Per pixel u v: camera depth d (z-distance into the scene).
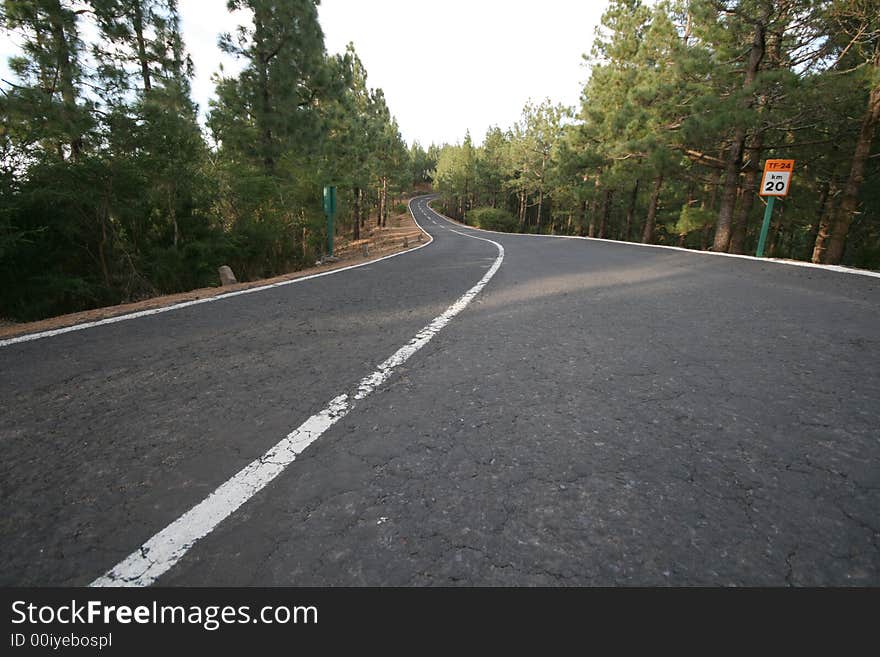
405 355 3.11
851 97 11.80
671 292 5.72
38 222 7.36
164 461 1.74
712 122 12.74
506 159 58.28
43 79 10.64
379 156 38.06
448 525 1.38
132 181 8.23
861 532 1.33
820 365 2.81
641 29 22.73
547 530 1.36
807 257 27.36
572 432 1.96
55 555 1.27
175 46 13.41
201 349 3.28
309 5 15.98
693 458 1.74
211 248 10.29
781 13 12.67
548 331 3.76
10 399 2.35
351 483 1.60
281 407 2.25
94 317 4.39
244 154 16.16
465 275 8.00
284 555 1.28
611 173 20.77
